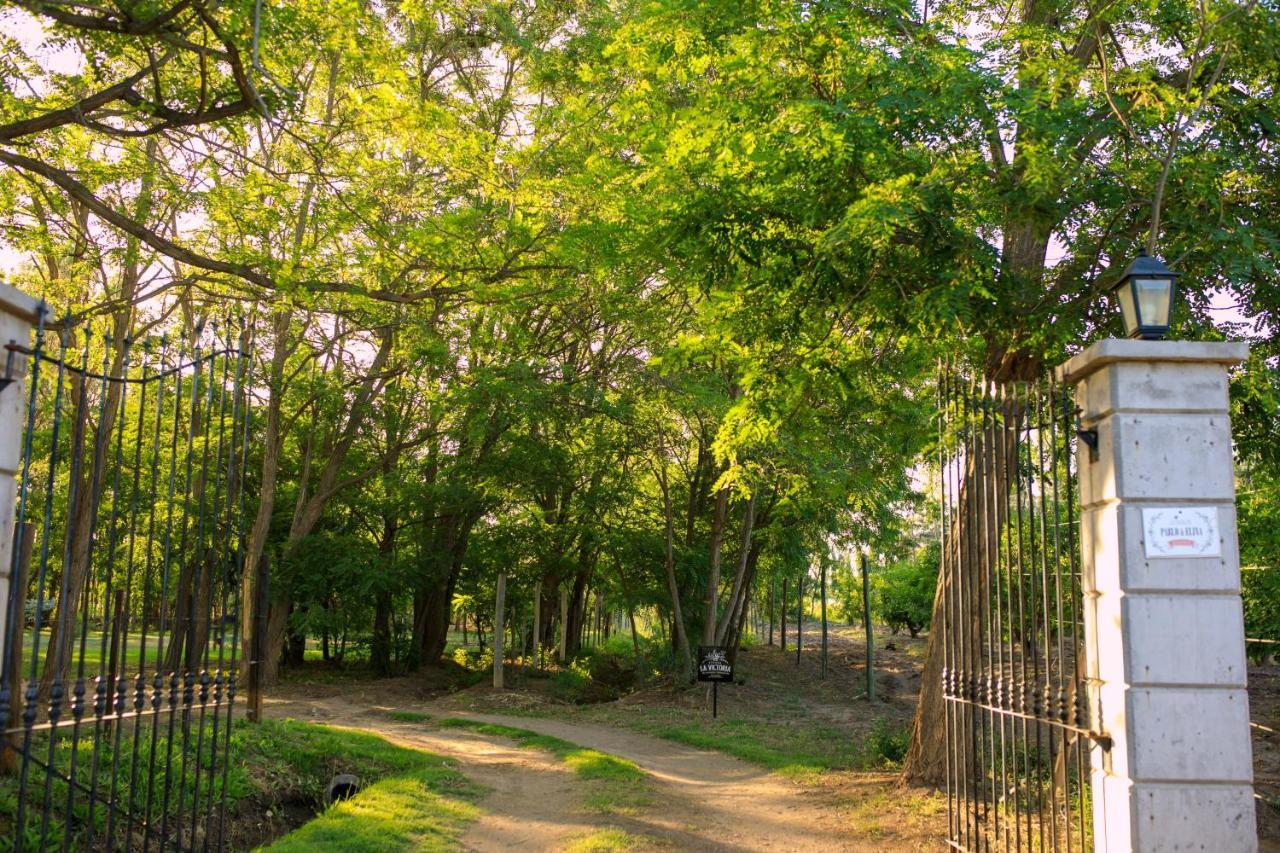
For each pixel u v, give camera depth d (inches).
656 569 984.9
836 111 305.0
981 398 268.2
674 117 450.6
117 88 360.2
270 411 872.9
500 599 953.5
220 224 547.5
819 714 831.1
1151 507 201.3
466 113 551.8
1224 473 202.7
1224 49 296.7
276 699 794.2
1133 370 205.9
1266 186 350.3
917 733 417.7
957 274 298.8
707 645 799.7
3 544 168.6
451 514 1031.0
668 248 415.2
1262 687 578.2
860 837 330.6
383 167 489.7
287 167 542.9
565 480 972.6
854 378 436.5
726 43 379.6
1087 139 343.6
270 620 914.7
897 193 285.7
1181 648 197.2
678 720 764.0
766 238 360.8
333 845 279.6
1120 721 198.2
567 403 832.3
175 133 525.0
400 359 831.1
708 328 440.8
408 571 996.6
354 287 471.8
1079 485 220.5
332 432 994.7
